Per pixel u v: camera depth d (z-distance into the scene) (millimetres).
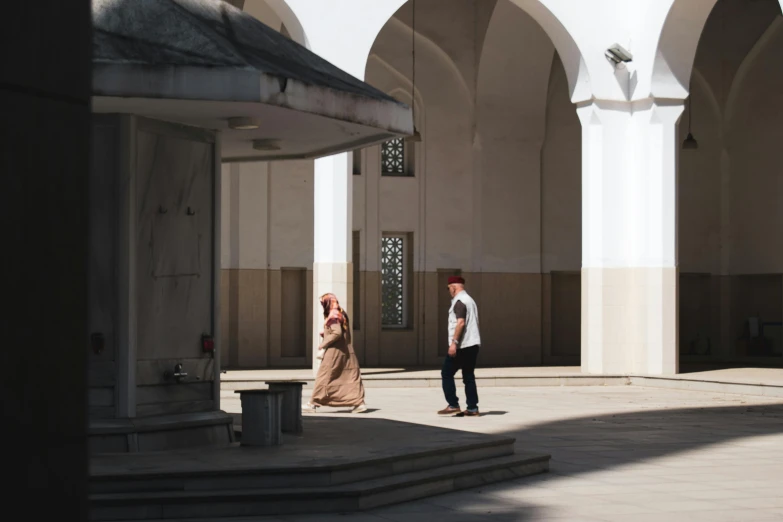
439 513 7242
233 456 7902
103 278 8133
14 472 2904
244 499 7047
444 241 24375
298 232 23016
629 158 19656
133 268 8148
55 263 3000
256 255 22641
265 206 22766
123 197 8094
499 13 23375
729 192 25297
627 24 19609
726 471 9266
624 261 19641
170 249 8531
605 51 19469
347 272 18031
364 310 23625
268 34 8680
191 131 8727
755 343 24703
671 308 19281
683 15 18922
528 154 24875
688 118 25422
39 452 2961
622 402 15852
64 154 3008
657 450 10570
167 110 8062
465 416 13383
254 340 22531
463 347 13258
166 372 8469
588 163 19594
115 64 7117
